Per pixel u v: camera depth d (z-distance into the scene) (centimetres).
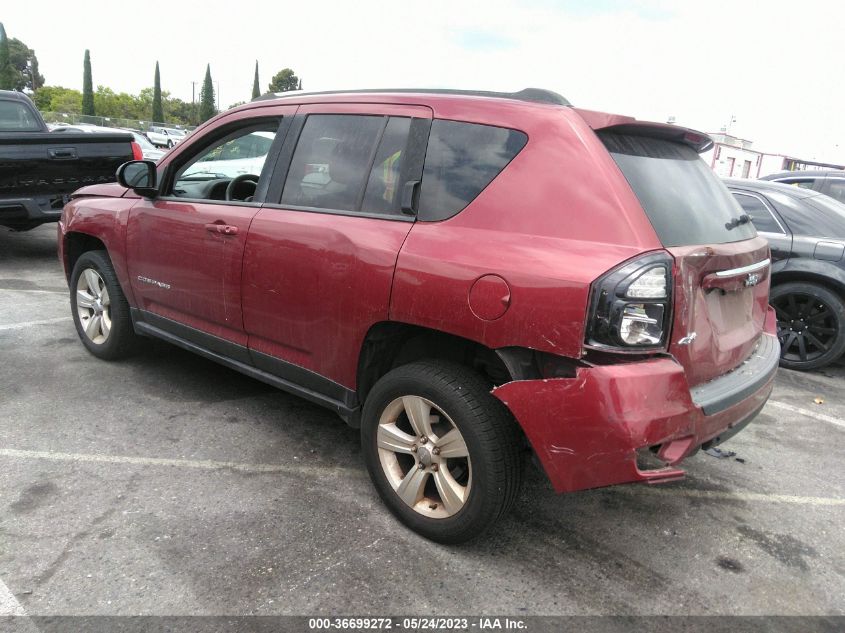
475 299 239
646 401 217
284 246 307
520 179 246
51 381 422
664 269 220
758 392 271
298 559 255
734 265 261
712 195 284
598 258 220
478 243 246
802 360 552
